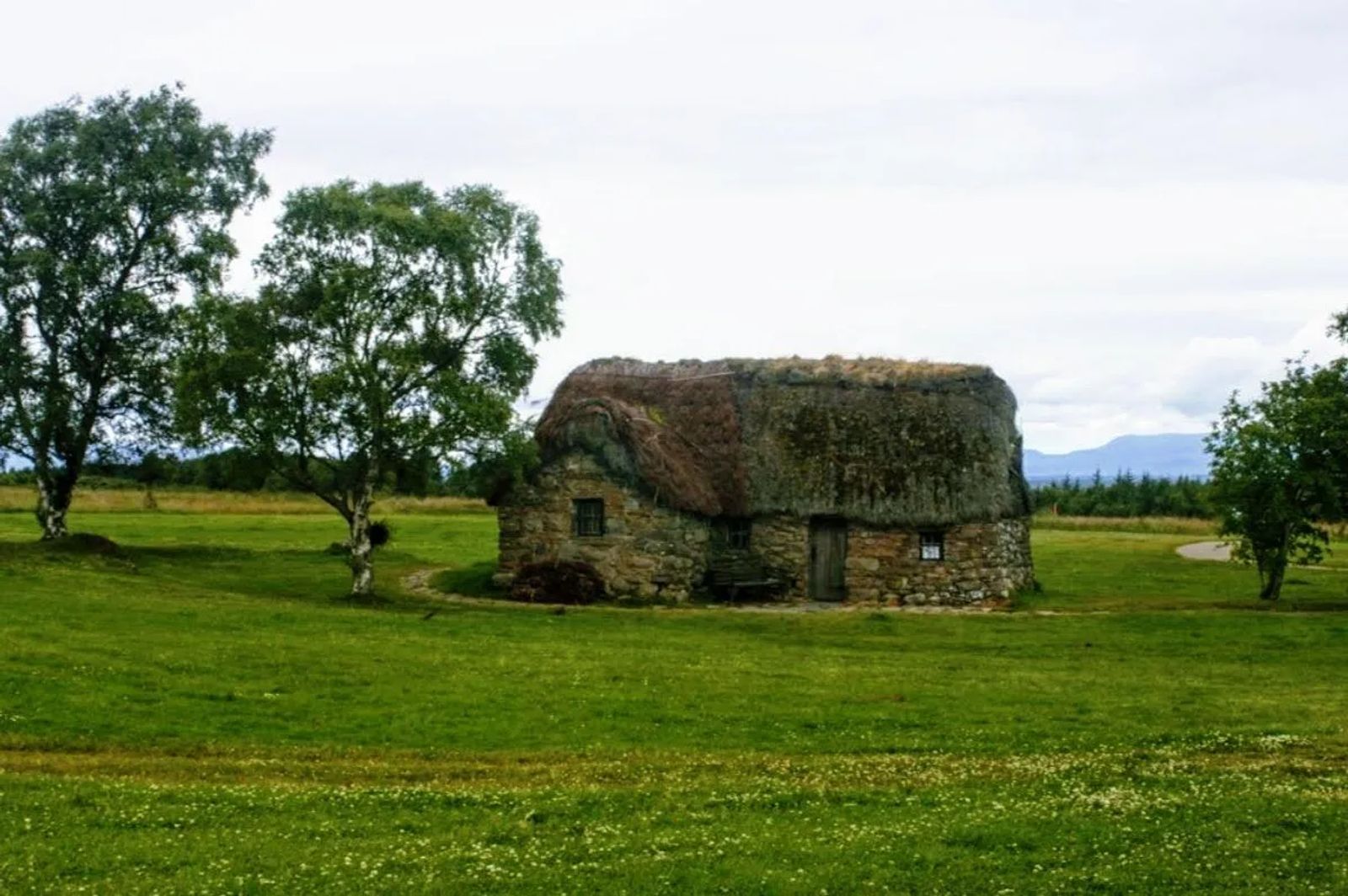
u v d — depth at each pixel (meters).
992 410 50.25
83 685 25.11
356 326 43.34
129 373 57.12
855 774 21.19
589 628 38.38
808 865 15.95
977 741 23.84
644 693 27.38
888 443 49.06
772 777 20.84
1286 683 30.64
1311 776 21.34
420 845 16.62
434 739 23.06
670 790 19.72
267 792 19.03
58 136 56.97
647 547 47.31
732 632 38.78
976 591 47.78
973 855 16.41
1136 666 33.12
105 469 59.47
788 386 51.12
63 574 43.00
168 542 65.56
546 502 48.53
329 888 14.90
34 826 16.98
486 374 46.88
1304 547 47.78
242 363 42.38
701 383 52.25
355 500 45.88
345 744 22.53
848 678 30.09
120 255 57.56
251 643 31.06
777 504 48.47
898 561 48.22
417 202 46.09
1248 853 16.48
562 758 22.06
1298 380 47.44
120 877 15.21
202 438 43.59
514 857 16.12
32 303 55.25
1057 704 27.38
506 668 29.75
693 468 48.88
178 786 19.39
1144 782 20.62
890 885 15.27
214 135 59.00
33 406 55.50
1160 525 96.88
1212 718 26.05
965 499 47.91
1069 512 124.69
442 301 44.31
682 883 15.23
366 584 44.94
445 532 78.81
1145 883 15.30
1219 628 39.09
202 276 58.03
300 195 44.66
